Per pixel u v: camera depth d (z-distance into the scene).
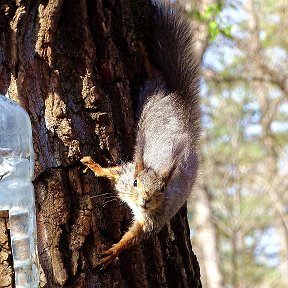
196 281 9.02
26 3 7.91
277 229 27.91
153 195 8.62
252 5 25.16
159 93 9.34
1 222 7.45
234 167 25.92
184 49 10.21
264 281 28.02
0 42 7.89
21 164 7.41
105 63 8.23
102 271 7.79
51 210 7.63
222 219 27.17
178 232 9.22
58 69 7.93
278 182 27.48
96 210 7.87
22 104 7.75
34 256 7.34
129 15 8.68
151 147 9.09
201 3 19.14
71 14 8.09
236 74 25.12
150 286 8.33
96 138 8.01
